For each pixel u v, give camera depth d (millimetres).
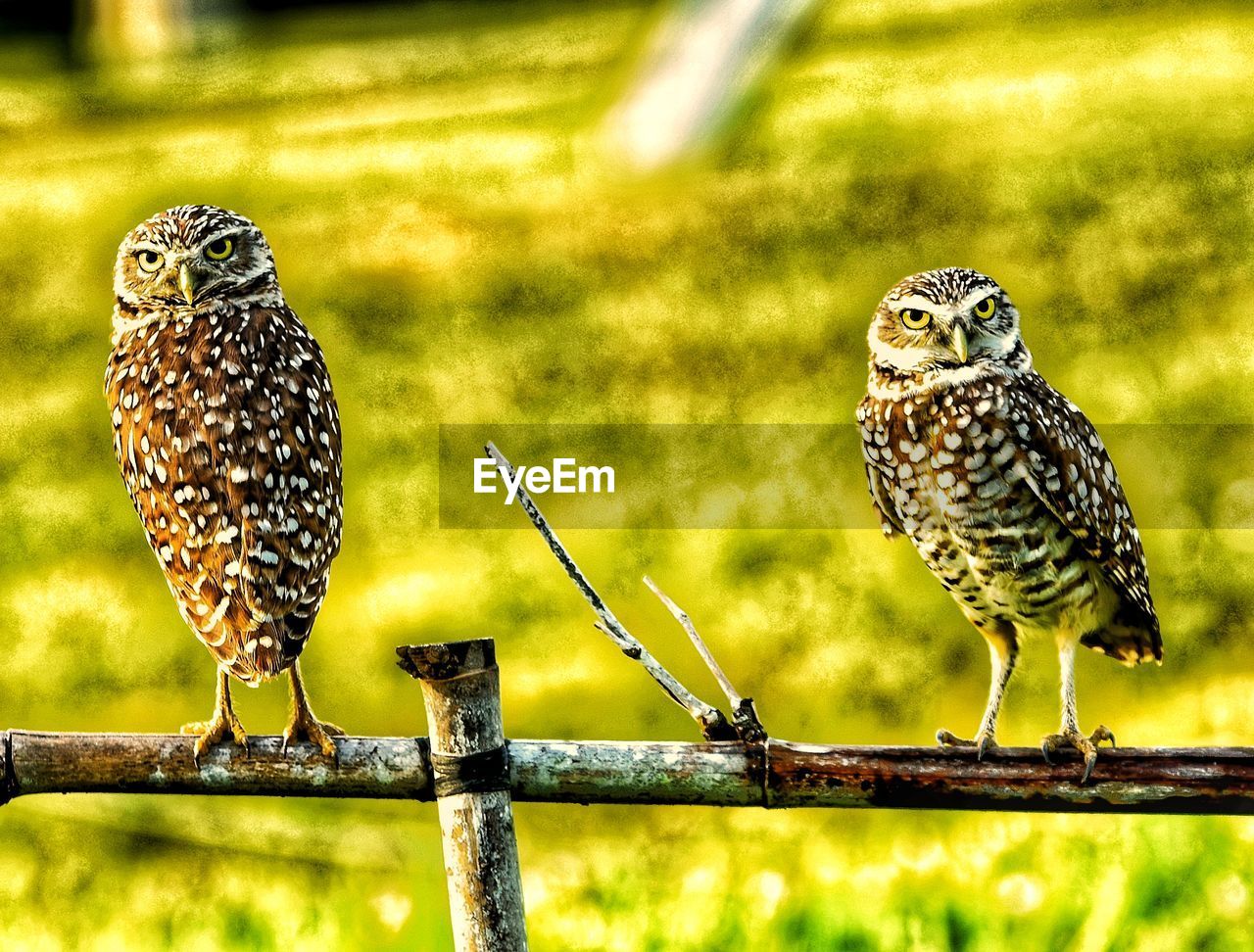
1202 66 20297
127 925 8930
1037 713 11391
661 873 8930
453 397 15758
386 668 12367
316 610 5582
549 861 9242
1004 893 7602
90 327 17609
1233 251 16984
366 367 16344
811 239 17703
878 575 12836
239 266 6258
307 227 18875
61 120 21516
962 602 7117
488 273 17328
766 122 19219
